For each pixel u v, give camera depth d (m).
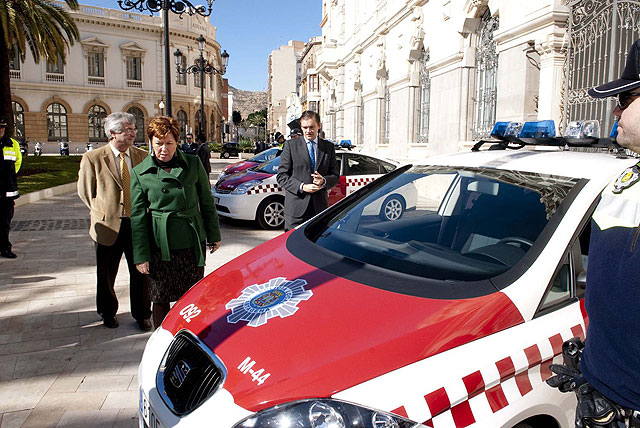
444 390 1.61
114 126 3.84
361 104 21.64
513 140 3.33
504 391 1.72
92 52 48.38
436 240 2.67
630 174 1.35
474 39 10.98
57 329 4.12
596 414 1.37
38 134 46.91
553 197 2.42
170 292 3.42
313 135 4.86
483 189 2.77
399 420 1.54
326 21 28.30
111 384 3.24
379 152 18.11
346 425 1.52
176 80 53.06
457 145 11.40
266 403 1.60
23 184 13.62
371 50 19.08
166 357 2.08
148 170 3.29
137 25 49.56
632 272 1.25
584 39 6.93
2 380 3.27
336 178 5.02
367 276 2.25
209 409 1.69
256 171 8.93
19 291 5.03
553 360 1.86
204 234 3.52
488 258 2.35
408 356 1.68
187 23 53.00
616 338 1.31
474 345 1.75
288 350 1.77
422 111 14.58
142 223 3.33
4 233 6.21
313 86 44.34
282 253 2.68
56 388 3.18
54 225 8.61
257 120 112.38
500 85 9.04
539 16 7.66
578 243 2.20
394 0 15.75
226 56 17.67
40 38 22.11
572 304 2.06
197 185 3.53
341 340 1.78
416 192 3.04
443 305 1.93
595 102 6.60
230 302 2.19
